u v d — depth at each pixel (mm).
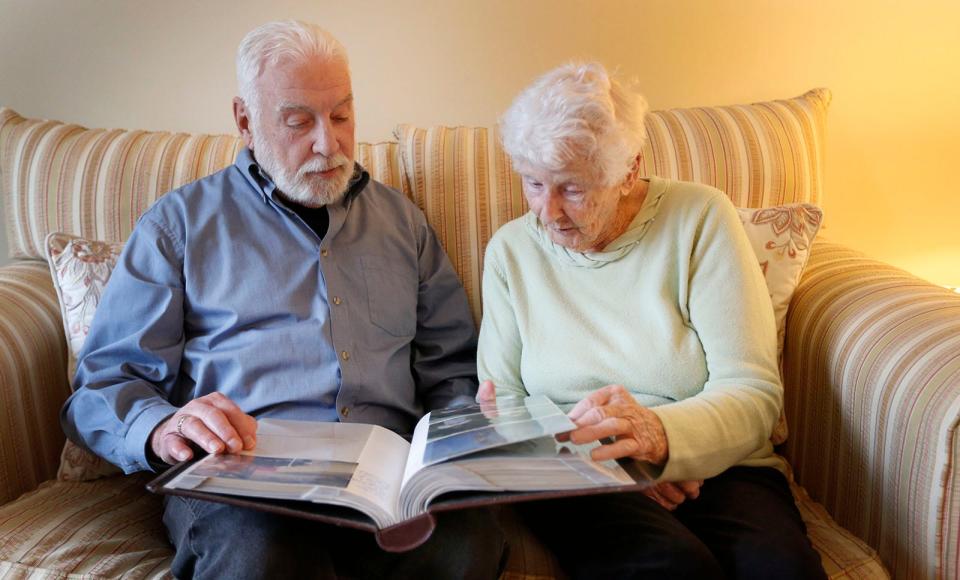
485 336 1391
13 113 1739
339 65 1310
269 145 1321
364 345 1377
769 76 1904
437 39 1903
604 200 1171
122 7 1906
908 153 1932
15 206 1661
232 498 862
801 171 1605
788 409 1409
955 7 1836
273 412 1318
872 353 1150
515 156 1156
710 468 1055
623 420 967
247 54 1312
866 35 1869
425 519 848
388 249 1475
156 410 1158
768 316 1210
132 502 1297
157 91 1950
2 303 1434
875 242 1990
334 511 886
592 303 1282
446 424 1035
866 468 1135
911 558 1027
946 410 971
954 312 1120
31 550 1094
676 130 1600
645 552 1002
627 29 1885
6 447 1319
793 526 1074
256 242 1371
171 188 1601
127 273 1336
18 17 1920
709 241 1226
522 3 1878
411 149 1630
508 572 1096
